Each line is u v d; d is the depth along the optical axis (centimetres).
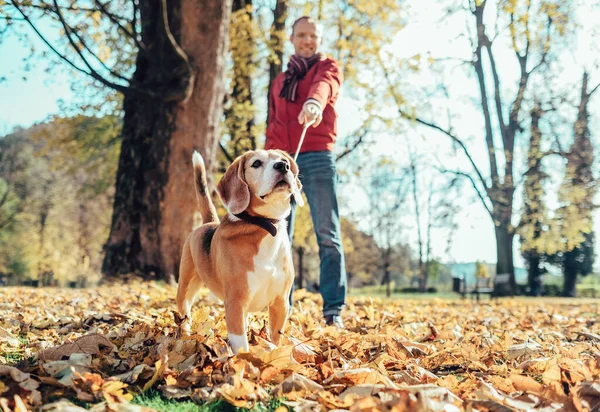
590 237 4069
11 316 543
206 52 1129
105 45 1603
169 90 1072
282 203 358
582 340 526
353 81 1714
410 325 567
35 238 4578
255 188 356
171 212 1108
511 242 3225
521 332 576
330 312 531
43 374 285
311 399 256
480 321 688
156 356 322
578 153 3070
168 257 1107
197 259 403
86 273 5241
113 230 1166
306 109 485
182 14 1132
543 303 1445
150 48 1155
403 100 1681
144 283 1018
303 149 543
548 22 1611
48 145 2183
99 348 343
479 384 282
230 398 243
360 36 1686
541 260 4125
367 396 231
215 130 1149
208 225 426
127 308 628
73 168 2383
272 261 350
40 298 779
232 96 1844
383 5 1642
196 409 240
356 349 391
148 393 268
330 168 542
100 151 2222
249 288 340
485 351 415
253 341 372
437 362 373
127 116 1280
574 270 4075
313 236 2247
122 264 1136
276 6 1705
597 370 309
